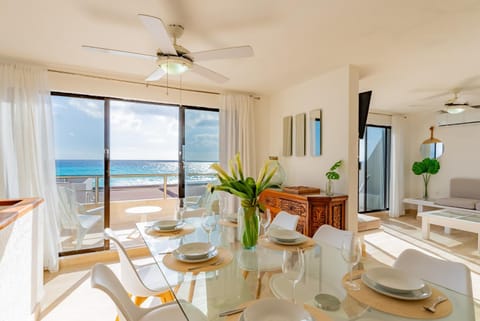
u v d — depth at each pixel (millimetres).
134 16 1919
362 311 1016
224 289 1253
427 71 3105
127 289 1729
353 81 2932
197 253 1549
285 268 1203
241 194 1635
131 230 4352
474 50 2510
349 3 1758
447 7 1796
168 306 1480
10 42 2359
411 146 6039
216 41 2322
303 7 1805
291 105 3830
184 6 1791
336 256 1648
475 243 4012
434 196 5602
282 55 2633
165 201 5008
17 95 2748
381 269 1311
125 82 3348
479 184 4801
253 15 1907
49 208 2879
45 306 2248
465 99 4582
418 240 4168
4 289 1436
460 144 5188
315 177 3375
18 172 2740
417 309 1009
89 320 2057
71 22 2012
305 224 2875
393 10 1835
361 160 5770
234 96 3957
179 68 2023
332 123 3115
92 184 3355
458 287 1241
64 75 3045
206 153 3957
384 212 6109
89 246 3357
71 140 3240
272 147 4289
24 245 1759
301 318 947
